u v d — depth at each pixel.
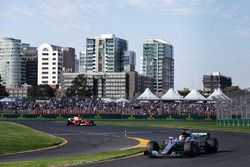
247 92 62.34
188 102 108.19
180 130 53.59
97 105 103.62
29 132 45.22
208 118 92.62
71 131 52.38
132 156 23.12
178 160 20.48
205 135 23.84
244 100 62.56
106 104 104.94
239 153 23.81
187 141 22.58
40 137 39.25
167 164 18.91
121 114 96.44
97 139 39.72
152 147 22.19
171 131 51.47
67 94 165.75
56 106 102.75
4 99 103.75
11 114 92.94
